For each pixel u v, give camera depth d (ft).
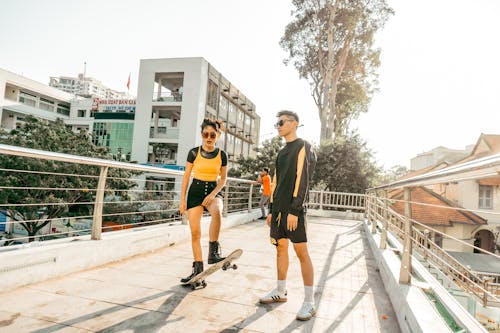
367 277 12.98
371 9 84.89
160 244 16.28
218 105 118.42
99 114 126.21
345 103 102.42
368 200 30.14
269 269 13.35
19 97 134.82
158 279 11.27
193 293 10.00
